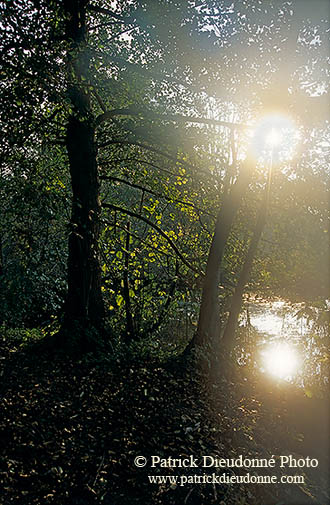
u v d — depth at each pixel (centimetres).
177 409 853
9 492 566
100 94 1330
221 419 848
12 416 720
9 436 668
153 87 1322
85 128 1198
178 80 1246
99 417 777
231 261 1534
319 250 1261
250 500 666
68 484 605
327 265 1259
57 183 1434
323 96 1102
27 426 701
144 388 911
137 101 1301
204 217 1633
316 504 691
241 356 1288
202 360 1076
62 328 1159
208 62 1170
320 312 1277
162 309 1562
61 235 1266
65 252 1343
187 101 1368
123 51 1330
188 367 1053
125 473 650
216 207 1559
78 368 995
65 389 866
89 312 1194
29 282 1252
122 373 980
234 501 650
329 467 793
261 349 1402
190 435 771
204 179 1488
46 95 963
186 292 1619
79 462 650
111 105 1428
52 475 611
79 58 1063
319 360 1188
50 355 1073
